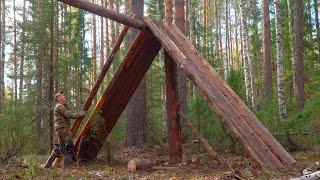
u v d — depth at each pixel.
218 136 11.41
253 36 34.16
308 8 26.78
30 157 9.32
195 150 12.05
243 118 8.59
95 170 8.68
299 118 13.27
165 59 10.05
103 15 8.86
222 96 8.71
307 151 11.47
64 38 15.79
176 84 10.14
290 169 7.49
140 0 15.13
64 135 9.45
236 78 12.25
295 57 20.22
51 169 8.69
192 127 9.76
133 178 7.40
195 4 32.50
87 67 21.11
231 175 6.96
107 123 10.49
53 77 13.56
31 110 12.54
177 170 8.60
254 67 33.47
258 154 7.80
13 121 10.34
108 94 10.05
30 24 14.04
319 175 6.29
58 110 9.49
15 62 31.31
